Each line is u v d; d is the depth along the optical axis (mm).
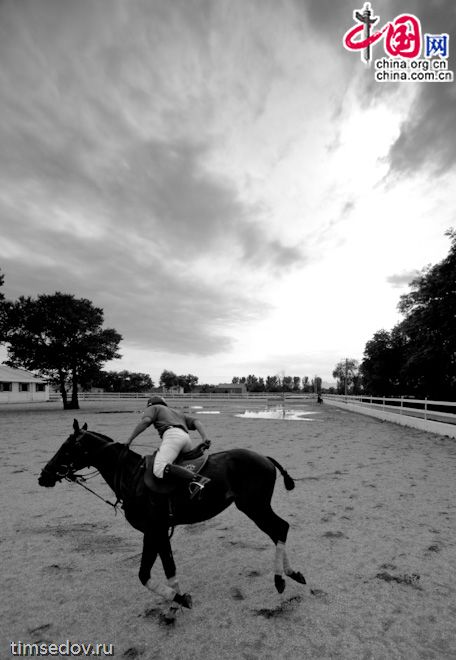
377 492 7676
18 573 4398
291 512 6500
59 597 3877
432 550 4969
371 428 18984
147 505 3787
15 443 13758
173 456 3883
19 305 34719
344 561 4652
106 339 36156
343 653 3012
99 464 4312
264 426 19500
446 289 29344
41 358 34031
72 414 27500
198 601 3777
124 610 3639
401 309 34750
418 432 17469
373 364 50094
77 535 5551
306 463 10477
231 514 6555
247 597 3842
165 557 3684
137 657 2994
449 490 7812
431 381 33938
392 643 3135
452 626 3369
